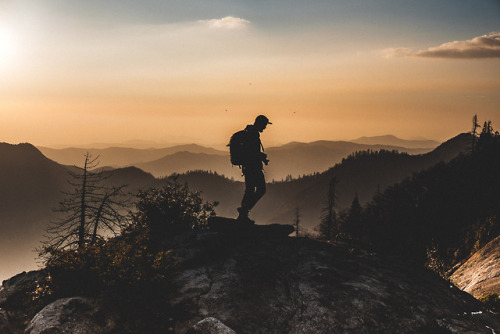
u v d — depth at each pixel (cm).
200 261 724
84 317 516
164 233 927
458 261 4844
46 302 591
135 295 566
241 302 587
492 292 2098
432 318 563
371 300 592
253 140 820
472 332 527
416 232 6869
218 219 884
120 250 655
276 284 645
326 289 621
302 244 826
